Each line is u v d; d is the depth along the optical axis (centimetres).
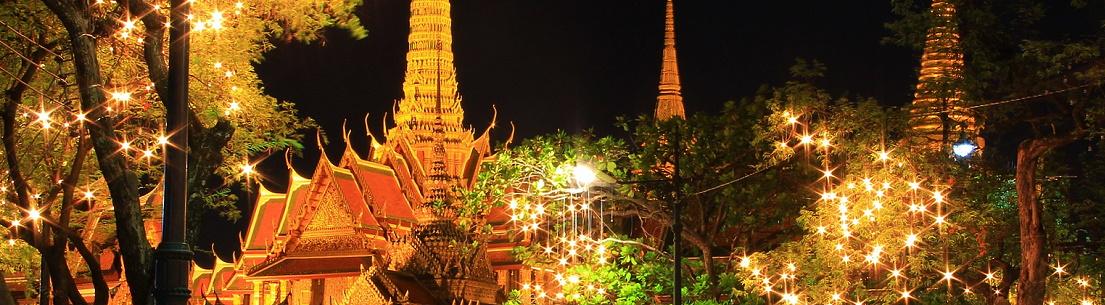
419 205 6481
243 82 2941
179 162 1741
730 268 3888
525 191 3803
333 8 2494
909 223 3084
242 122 2998
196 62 2709
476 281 6456
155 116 2802
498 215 7212
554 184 3584
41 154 2844
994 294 3553
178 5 1758
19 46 2577
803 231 3850
